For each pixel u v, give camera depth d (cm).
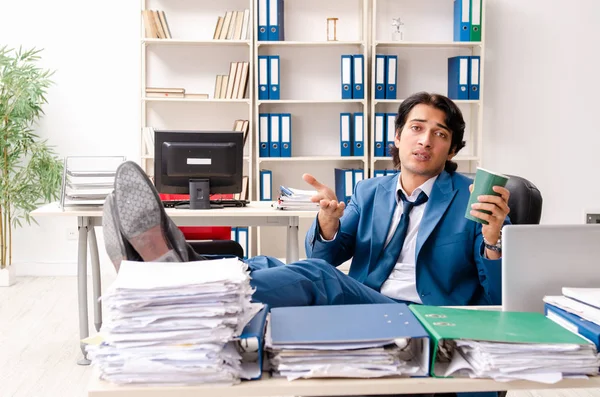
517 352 110
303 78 526
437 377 112
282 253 534
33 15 510
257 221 333
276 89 498
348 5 523
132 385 108
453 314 128
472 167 537
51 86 514
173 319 110
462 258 197
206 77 520
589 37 529
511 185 215
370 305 133
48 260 525
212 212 323
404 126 209
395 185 212
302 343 110
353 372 110
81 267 328
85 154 518
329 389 108
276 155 502
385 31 525
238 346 120
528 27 527
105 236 185
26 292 470
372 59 500
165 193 340
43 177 485
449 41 517
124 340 109
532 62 529
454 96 509
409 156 203
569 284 137
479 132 508
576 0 526
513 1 525
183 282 111
